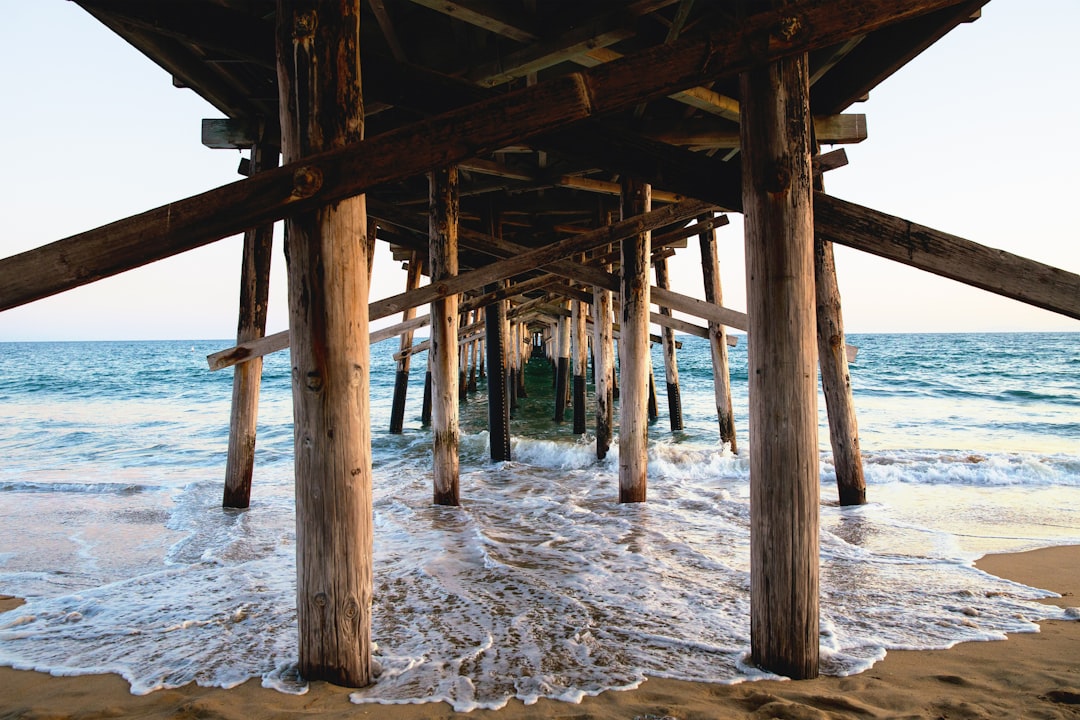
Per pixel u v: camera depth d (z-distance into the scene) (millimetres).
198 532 5043
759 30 1989
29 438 11914
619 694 2199
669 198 7938
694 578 3627
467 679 2346
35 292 1815
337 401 2105
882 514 5344
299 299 2072
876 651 2596
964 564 3945
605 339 8398
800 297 2105
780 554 2225
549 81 1938
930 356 37312
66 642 2811
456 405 5809
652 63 1972
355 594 2221
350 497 2154
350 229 2070
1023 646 2664
